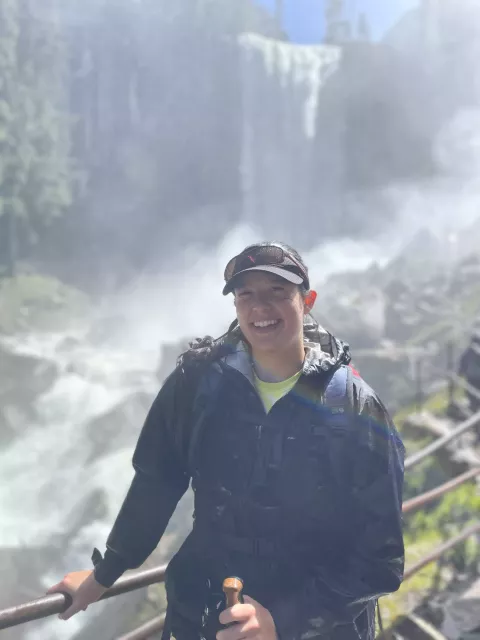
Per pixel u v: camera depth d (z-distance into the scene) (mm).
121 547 1670
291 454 1442
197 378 1556
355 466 1438
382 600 4727
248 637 1351
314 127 59812
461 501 6543
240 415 1490
